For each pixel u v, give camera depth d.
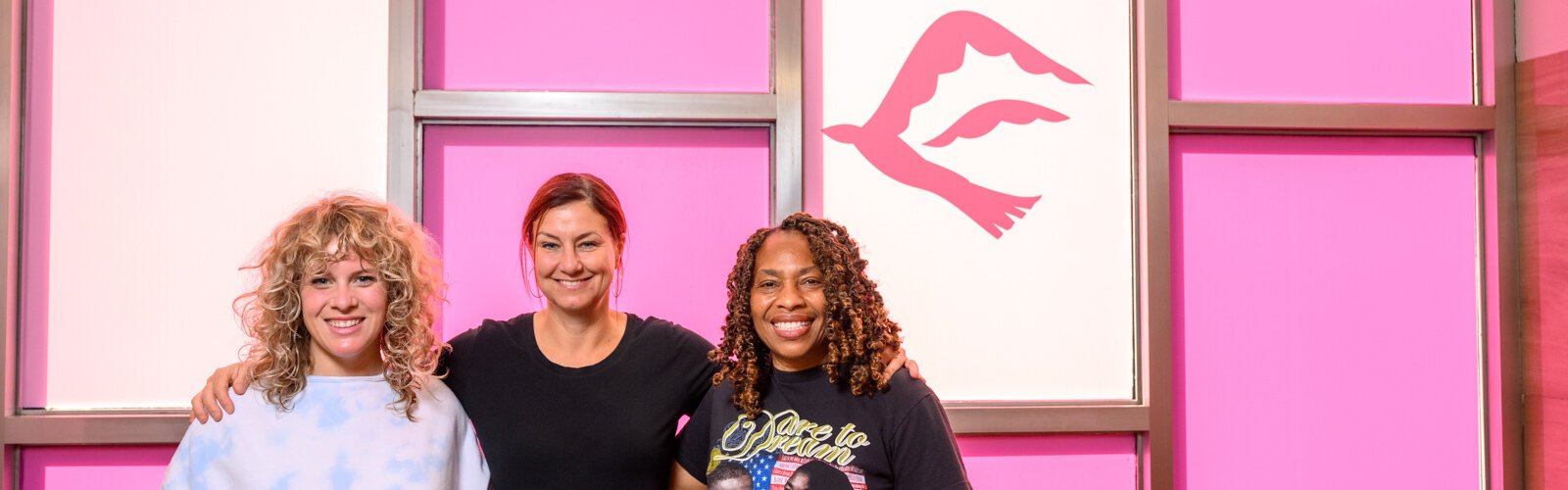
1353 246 2.45
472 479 1.70
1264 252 2.44
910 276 2.35
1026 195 2.38
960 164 2.37
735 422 1.59
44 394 2.19
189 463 1.55
